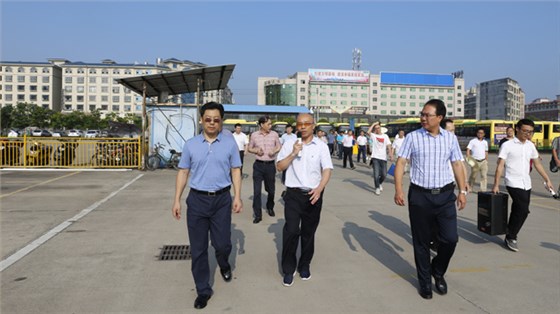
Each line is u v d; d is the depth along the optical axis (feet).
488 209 18.44
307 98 346.95
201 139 12.62
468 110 438.81
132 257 16.49
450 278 14.64
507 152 18.10
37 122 246.06
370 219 24.13
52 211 25.22
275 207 27.86
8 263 15.55
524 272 15.28
